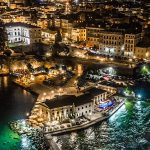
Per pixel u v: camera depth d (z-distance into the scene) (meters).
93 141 118.88
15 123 130.25
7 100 153.12
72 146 115.69
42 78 180.75
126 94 156.38
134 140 118.81
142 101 150.62
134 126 128.38
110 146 115.62
